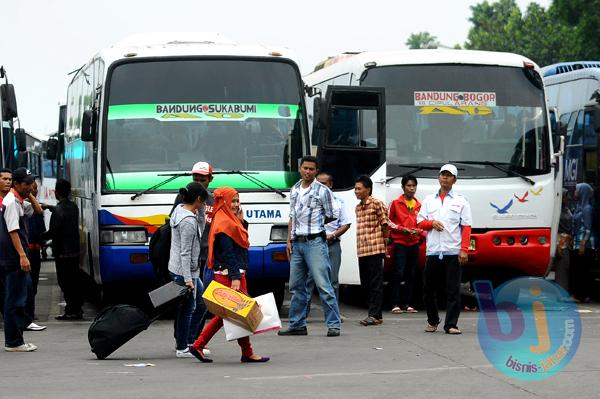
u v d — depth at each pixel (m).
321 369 15.31
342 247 23.81
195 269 16.53
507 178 24.17
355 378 14.37
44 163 50.03
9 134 27.05
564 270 25.69
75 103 29.17
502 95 24.50
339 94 23.20
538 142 24.44
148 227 21.73
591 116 26.20
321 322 22.09
